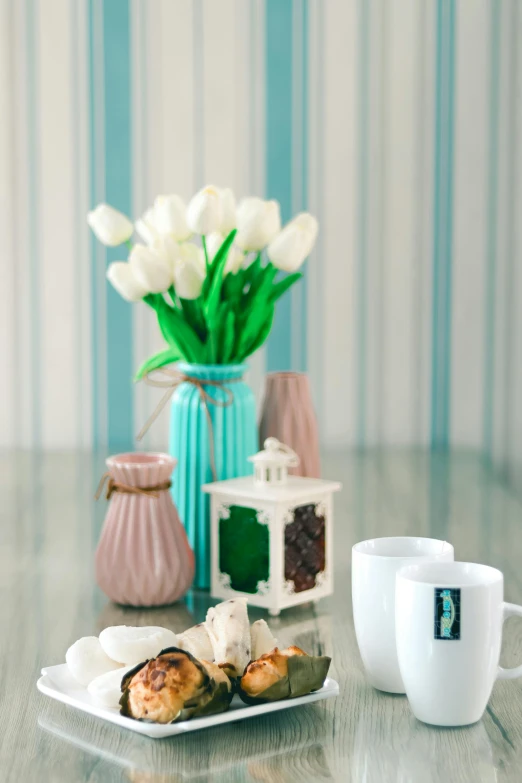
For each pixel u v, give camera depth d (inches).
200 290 41.0
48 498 62.0
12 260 82.7
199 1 81.0
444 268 82.9
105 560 38.7
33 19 81.0
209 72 81.5
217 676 26.4
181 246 43.8
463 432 84.1
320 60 81.4
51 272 82.7
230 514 39.1
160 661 26.3
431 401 84.0
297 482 40.6
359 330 83.4
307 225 42.9
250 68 81.5
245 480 40.8
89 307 83.0
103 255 82.6
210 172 82.2
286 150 82.0
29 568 45.3
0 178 82.0
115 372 83.4
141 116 81.8
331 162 82.1
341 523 54.1
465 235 82.5
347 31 81.1
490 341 83.1
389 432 84.5
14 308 83.0
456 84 81.4
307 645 34.4
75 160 82.0
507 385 83.4
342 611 38.8
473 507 58.7
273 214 41.8
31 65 81.3
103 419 84.0
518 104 81.0
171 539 38.8
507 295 82.7
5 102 81.6
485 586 26.1
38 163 82.0
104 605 39.5
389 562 28.7
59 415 83.8
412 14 81.0
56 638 35.3
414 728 26.8
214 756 25.1
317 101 81.6
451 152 81.9
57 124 81.7
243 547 38.8
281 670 26.9
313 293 83.1
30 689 30.1
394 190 82.4
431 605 26.2
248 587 38.8
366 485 66.2
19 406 83.9
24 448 84.1
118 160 82.1
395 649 28.9
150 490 38.7
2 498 62.1
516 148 81.4
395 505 59.2
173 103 81.7
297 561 38.7
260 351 83.4
